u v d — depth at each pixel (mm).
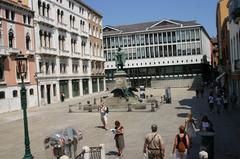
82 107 40781
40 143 19781
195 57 89438
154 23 97438
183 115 29469
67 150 13648
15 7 44688
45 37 52938
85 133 22406
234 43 33688
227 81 45781
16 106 43969
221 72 55625
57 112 38000
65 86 59781
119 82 42219
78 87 66188
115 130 15359
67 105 48156
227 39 41531
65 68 60500
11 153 17594
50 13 54812
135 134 21078
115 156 15523
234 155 14609
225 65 46219
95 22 78250
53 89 54875
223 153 15031
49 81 53156
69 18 62750
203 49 91375
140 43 92812
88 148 13148
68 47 61562
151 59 92250
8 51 42406
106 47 94812
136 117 29609
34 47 49250
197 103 40500
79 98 61219
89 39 73312
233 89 37031
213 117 27031
